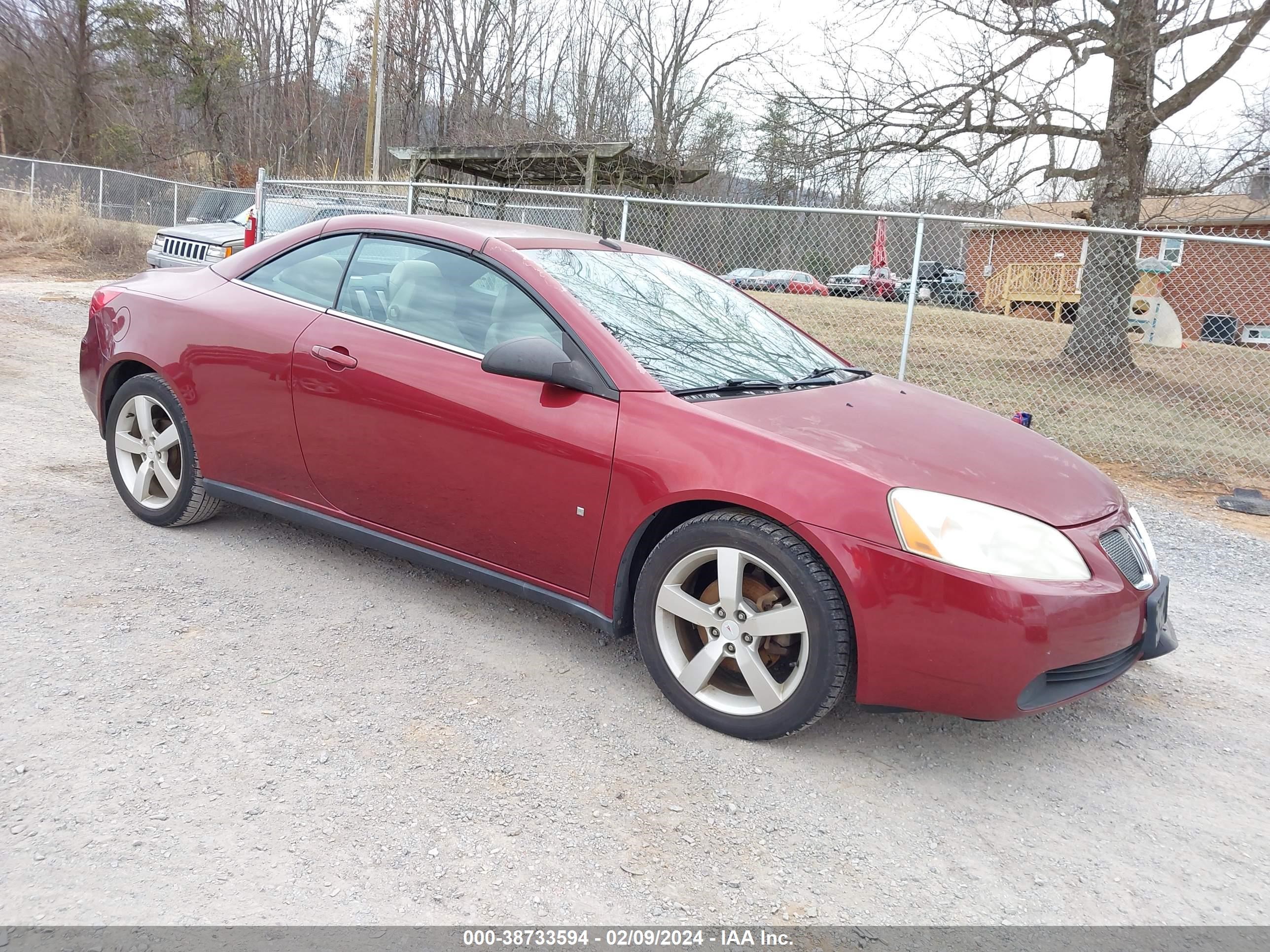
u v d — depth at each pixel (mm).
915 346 11414
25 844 2105
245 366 3742
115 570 3686
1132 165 11656
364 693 2957
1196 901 2311
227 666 3039
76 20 35781
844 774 2770
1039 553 2660
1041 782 2836
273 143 42375
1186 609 4445
